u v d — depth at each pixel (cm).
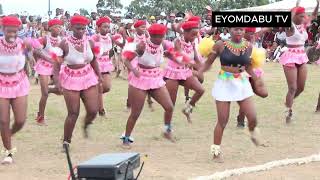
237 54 713
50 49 967
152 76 820
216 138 747
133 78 816
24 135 934
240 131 960
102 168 408
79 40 772
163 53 860
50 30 970
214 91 737
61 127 1010
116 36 1305
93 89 805
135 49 806
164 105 844
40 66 999
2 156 780
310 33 2528
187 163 742
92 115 824
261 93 752
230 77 723
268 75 2005
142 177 662
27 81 760
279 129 981
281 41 2641
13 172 699
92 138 909
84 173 411
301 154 793
